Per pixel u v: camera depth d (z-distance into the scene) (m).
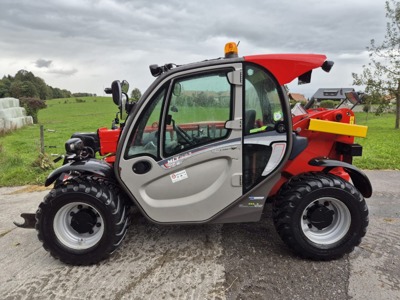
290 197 3.14
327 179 3.17
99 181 3.27
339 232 3.24
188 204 3.21
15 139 14.75
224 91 3.04
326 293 2.74
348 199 3.15
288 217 3.15
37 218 3.21
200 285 2.88
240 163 3.13
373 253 3.36
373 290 2.76
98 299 2.74
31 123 24.12
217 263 3.20
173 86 3.03
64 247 3.23
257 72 3.03
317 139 3.51
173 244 3.59
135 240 3.69
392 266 3.12
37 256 3.48
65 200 3.15
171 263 3.23
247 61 2.99
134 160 3.12
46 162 7.37
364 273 3.01
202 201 3.20
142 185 3.17
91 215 3.26
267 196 3.28
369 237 3.72
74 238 3.28
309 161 3.47
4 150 9.29
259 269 3.09
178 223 3.26
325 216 3.22
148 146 3.13
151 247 3.54
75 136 4.18
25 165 7.73
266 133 3.11
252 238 3.69
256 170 3.16
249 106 3.07
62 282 2.98
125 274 3.07
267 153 3.15
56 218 3.22
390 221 4.17
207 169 3.15
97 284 2.94
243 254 3.35
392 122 25.39
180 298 2.72
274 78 3.04
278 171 3.18
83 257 3.21
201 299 2.70
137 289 2.85
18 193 5.89
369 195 3.56
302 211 3.15
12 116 21.75
